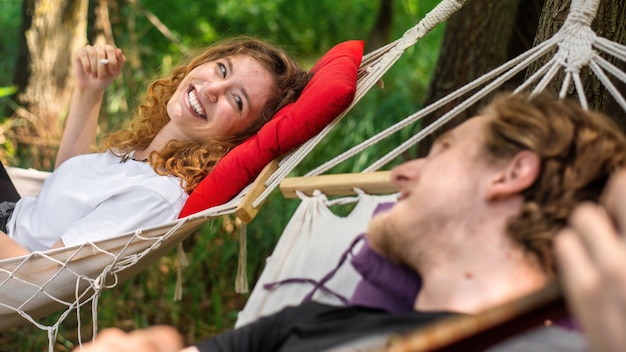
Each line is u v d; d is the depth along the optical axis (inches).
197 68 101.1
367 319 53.0
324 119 88.3
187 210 92.7
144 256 88.7
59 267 85.9
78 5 165.5
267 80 100.3
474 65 121.9
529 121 51.6
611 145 50.9
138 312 134.7
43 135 160.6
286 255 71.8
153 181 95.3
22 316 89.5
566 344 49.1
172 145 99.1
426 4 237.8
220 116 98.7
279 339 57.4
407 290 56.8
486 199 51.3
